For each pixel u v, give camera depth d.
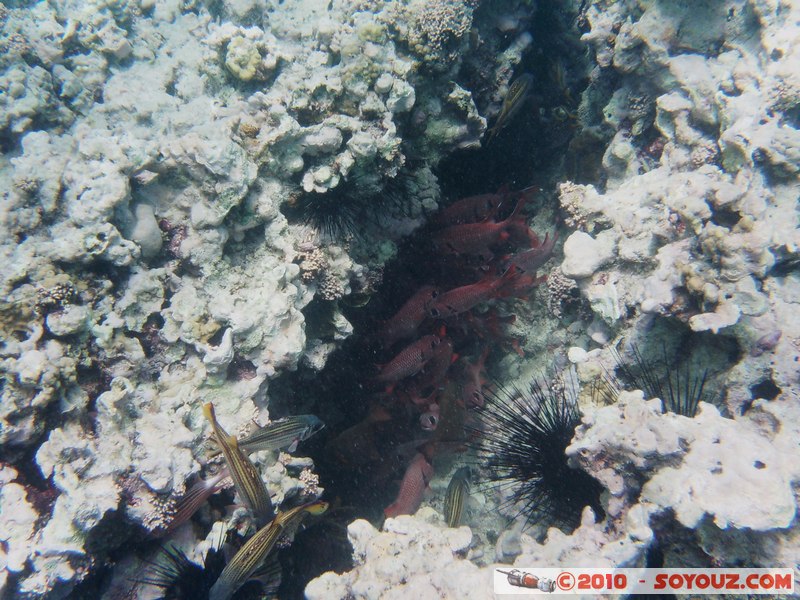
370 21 1.11
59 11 1.21
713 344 1.03
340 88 1.12
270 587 1.01
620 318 1.16
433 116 1.26
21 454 0.91
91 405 0.97
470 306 1.27
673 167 1.19
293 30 1.20
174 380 1.04
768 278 0.97
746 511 0.77
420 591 0.83
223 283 1.08
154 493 0.93
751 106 1.07
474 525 1.32
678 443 0.85
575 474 1.05
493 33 1.37
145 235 1.04
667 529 0.86
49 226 1.01
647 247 1.13
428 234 1.34
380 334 1.34
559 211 1.46
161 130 1.12
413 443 1.32
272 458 1.06
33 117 1.11
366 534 0.94
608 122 1.35
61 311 0.95
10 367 0.89
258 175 1.10
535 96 1.53
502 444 1.13
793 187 1.00
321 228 1.19
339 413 1.43
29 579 0.84
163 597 0.93
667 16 1.21
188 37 1.27
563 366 1.33
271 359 1.06
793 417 0.88
